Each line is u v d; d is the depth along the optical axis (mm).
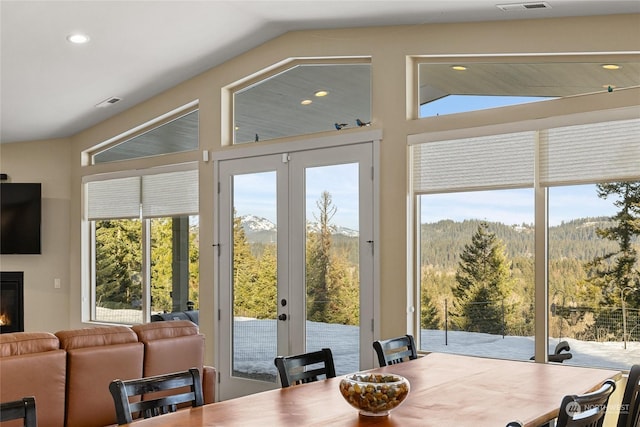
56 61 5984
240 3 5145
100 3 4973
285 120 6160
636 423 2916
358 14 5234
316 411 2604
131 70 6387
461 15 4922
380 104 5469
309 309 5871
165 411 2844
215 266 6559
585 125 4512
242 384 6309
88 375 4016
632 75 4508
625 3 4262
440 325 5184
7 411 2189
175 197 7105
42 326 8516
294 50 5926
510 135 4848
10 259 8648
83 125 7984
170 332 4582
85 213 8219
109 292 7961
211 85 6641
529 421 2453
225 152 6496
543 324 4664
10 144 8742
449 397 2822
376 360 5418
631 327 4348
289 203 6023
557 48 4703
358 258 5574
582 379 3193
